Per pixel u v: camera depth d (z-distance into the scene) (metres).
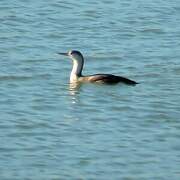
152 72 39.66
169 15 49.28
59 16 48.25
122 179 29.00
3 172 29.19
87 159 30.34
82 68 38.50
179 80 38.62
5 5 49.44
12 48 42.66
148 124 33.72
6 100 35.75
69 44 43.88
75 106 35.44
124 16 48.69
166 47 43.75
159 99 36.28
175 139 32.28
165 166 30.03
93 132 32.72
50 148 31.14
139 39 45.09
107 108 35.31
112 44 44.09
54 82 38.19
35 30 45.78
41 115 34.34
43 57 41.56
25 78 38.47
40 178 28.84
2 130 32.66
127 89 37.44
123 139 32.19
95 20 47.91
